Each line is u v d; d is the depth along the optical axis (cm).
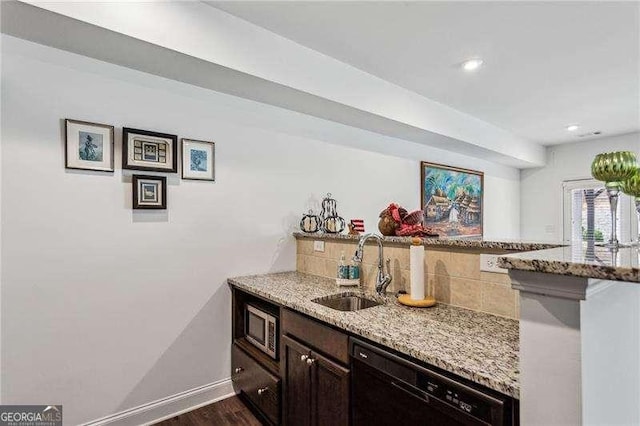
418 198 393
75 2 151
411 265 175
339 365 149
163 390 220
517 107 359
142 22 169
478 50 240
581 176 514
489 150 427
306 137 291
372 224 344
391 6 190
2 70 168
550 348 78
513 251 148
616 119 402
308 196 292
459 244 167
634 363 101
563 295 75
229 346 248
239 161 252
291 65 227
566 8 193
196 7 186
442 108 351
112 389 202
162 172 216
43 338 181
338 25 209
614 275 66
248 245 256
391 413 124
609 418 85
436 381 108
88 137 192
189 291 230
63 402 186
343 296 203
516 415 90
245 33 205
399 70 271
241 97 250
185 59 188
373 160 346
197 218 232
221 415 223
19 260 174
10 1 138
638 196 120
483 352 113
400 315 156
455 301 171
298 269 281
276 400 194
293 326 182
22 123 174
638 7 191
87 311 193
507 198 550
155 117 214
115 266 202
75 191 189
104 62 196
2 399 171
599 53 245
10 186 171
